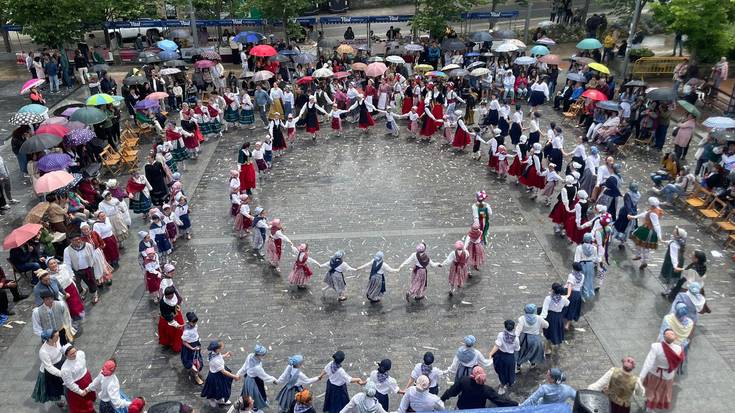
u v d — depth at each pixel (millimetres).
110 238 14180
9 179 17766
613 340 11836
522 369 11133
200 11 36750
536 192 17891
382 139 22812
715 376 10844
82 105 21188
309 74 26625
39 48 36094
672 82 27516
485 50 30078
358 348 11711
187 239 15836
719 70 24266
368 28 33094
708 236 15570
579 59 25781
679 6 25625
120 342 12078
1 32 36188
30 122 18375
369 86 24828
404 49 29656
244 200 15445
